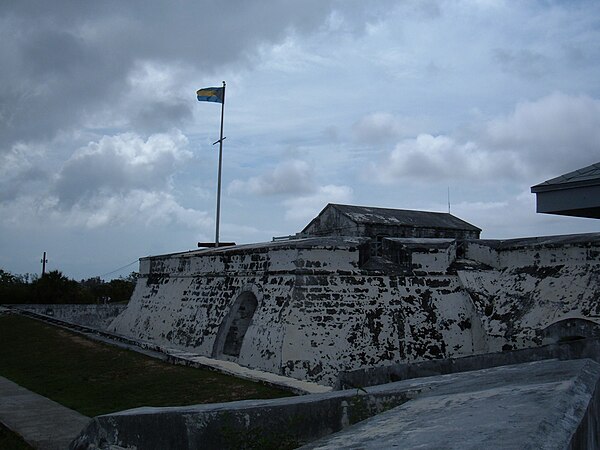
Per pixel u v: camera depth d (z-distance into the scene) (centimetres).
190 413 655
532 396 444
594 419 445
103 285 6525
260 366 1642
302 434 622
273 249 1809
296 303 1659
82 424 1055
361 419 609
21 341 2569
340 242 1788
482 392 507
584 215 1188
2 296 5188
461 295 1833
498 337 1656
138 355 1867
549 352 841
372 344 1686
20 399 1323
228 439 627
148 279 2747
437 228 3138
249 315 1975
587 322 1438
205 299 2141
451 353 1752
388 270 1812
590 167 1123
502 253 1836
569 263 1623
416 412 480
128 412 703
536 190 1160
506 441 332
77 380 1576
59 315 4244
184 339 2144
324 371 1602
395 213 3200
